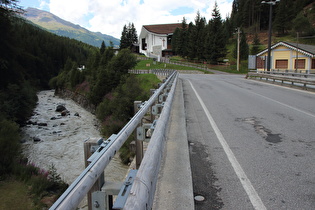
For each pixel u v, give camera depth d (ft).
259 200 10.68
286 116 27.63
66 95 202.39
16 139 47.83
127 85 93.97
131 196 5.17
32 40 314.76
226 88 58.23
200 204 10.42
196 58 212.43
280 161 15.05
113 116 86.22
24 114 106.52
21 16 118.21
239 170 13.82
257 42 228.22
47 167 51.98
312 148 17.31
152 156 7.65
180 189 10.92
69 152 62.69
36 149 65.05
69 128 91.25
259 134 20.92
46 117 113.09
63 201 4.18
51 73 319.27
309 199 10.71
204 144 18.51
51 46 369.71
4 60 105.91
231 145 18.19
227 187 11.89
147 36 308.81
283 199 10.75
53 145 69.00
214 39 192.65
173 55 277.85
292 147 17.57
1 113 84.69
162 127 11.26
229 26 298.56
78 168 51.80
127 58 139.33
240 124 24.41
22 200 33.40
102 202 6.43
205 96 44.96
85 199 30.19
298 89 55.21
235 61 208.64
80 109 143.43
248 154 16.30
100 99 126.52
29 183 37.96
